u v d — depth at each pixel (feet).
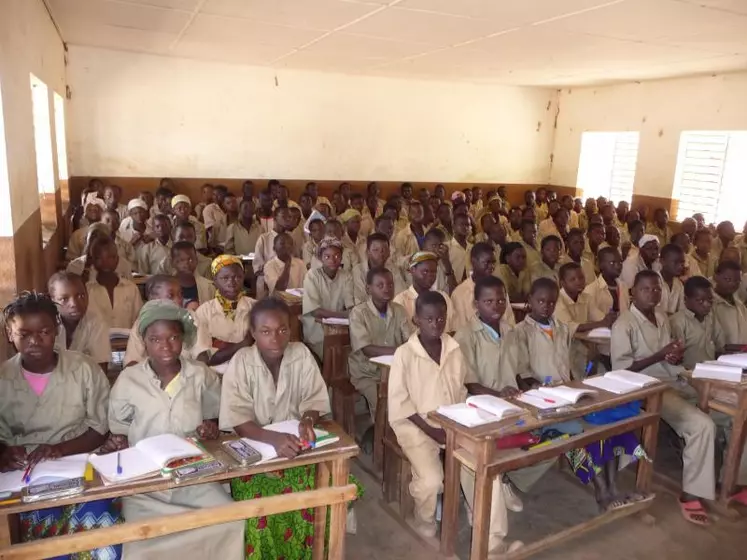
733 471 9.32
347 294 13.83
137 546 6.00
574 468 9.19
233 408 7.06
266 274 16.34
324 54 23.53
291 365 7.58
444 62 24.54
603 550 8.39
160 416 6.91
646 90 29.32
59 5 16.46
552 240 15.99
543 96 34.78
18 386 6.62
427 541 8.47
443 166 33.24
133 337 8.66
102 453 6.64
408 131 31.89
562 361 10.10
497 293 9.34
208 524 5.75
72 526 6.41
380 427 10.25
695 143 27.30
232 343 10.73
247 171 28.81
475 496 7.35
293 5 15.30
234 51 23.62
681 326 11.48
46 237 16.21
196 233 21.22
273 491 7.10
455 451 7.70
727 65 22.89
